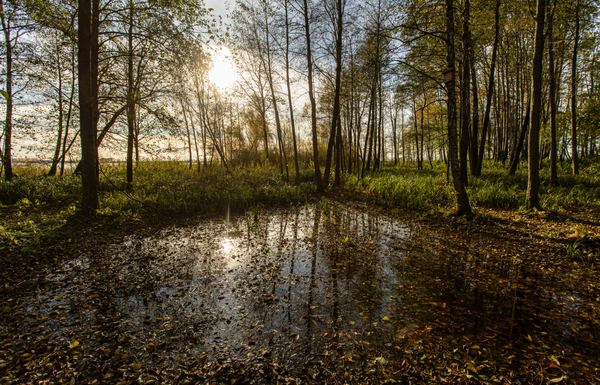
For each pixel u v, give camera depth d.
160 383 2.78
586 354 3.12
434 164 31.14
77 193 11.71
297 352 3.21
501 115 26.56
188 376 2.87
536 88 8.61
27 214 8.91
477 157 16.55
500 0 12.50
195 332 3.59
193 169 23.70
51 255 6.02
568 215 8.32
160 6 8.84
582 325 3.64
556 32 14.05
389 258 6.08
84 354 3.17
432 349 3.23
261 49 18.14
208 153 29.69
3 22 8.30
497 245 6.56
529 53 21.11
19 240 6.39
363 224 8.96
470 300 4.32
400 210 10.48
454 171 8.64
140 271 5.45
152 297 4.49
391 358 3.10
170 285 4.89
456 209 8.80
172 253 6.43
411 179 15.75
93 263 5.78
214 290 4.72
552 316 3.86
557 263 5.49
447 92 8.00
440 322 3.76
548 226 7.45
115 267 5.62
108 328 3.67
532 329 3.58
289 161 28.03
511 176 14.45
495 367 2.93
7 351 3.18
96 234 7.53
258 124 26.23
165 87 11.35
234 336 3.51
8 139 14.09
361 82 17.80
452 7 7.52
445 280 5.01
